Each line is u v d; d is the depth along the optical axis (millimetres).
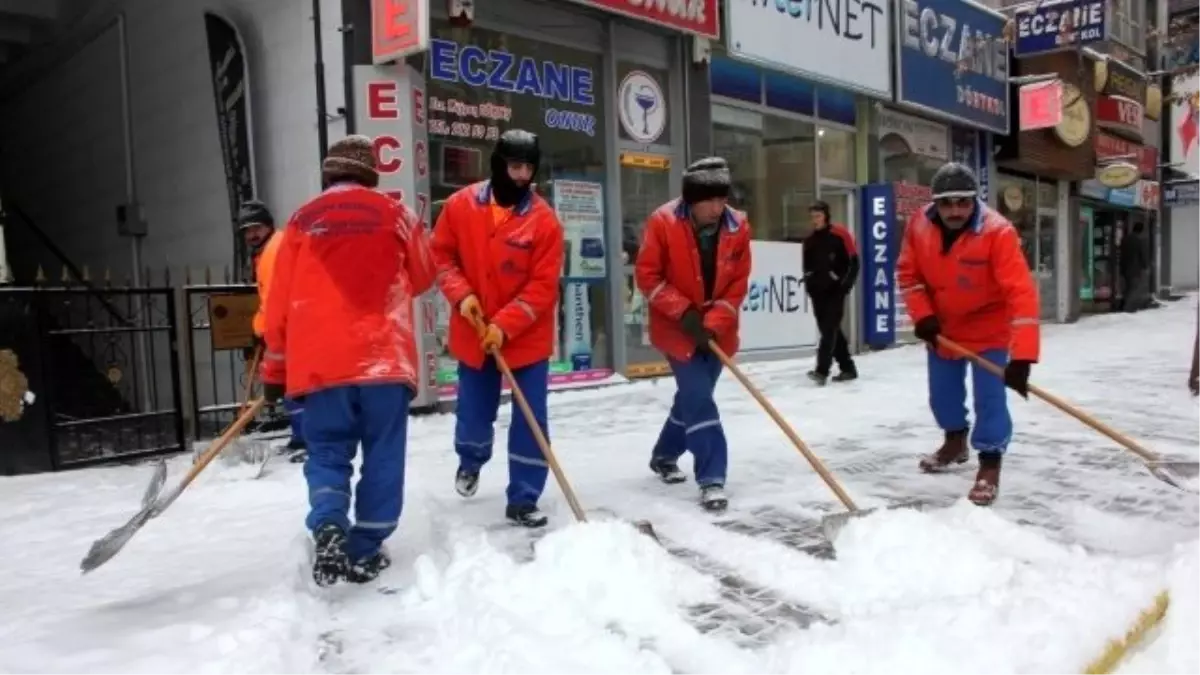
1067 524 3936
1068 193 17375
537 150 3975
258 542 3945
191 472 3441
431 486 4820
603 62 8828
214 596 3275
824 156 11539
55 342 8156
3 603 3275
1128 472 4812
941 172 4285
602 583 3092
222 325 6391
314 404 3330
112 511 4625
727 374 9312
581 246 8688
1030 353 4055
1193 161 20859
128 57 9797
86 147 10812
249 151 7820
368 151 3559
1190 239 25578
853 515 3629
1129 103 18469
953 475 4840
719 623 2967
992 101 14258
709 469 4309
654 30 9148
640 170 9188
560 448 5812
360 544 3381
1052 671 2371
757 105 10492
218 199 8539
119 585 3441
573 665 2539
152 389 8344
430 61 7480
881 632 2639
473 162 7828
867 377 8969
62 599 3301
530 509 4027
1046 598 2809
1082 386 7852
